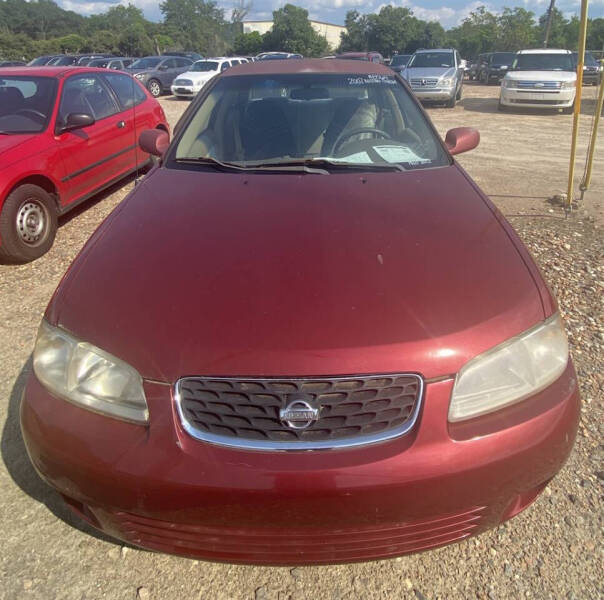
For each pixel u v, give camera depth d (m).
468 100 16.28
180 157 2.74
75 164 4.75
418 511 1.46
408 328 1.51
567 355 1.72
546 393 1.60
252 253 1.83
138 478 1.45
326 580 1.76
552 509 1.96
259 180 2.43
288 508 1.42
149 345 1.51
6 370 2.78
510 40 55.34
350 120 2.87
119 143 5.48
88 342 1.58
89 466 1.50
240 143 2.78
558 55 13.22
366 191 2.30
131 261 1.83
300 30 63.19
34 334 3.13
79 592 1.72
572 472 2.11
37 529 1.92
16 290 3.74
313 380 1.44
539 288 1.73
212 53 62.81
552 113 12.84
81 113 4.95
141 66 18.06
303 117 2.89
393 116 2.92
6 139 4.36
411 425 1.47
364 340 1.47
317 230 1.96
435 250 1.84
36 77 4.92
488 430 1.49
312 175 2.49
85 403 1.55
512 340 1.56
